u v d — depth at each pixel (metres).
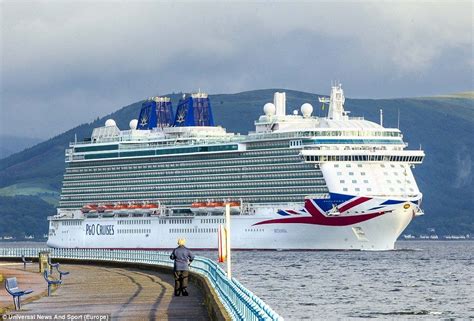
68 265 192.88
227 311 77.94
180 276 105.75
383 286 187.50
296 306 150.62
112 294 110.94
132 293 111.56
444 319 135.75
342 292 174.00
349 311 144.00
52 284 121.12
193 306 94.56
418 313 142.12
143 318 84.56
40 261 162.00
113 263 183.12
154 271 160.00
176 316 86.06
